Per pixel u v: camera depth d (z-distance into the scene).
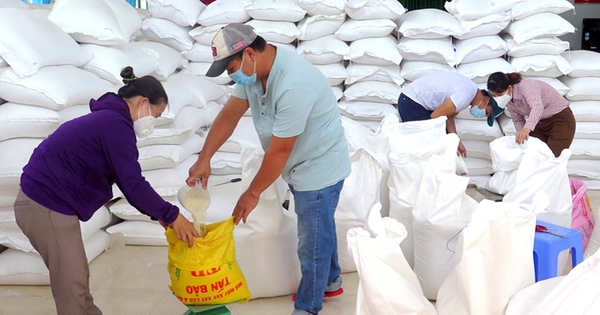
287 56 2.04
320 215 2.23
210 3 4.42
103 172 1.96
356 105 4.18
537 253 2.17
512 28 4.08
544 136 3.80
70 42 2.93
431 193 2.51
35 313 2.54
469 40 4.11
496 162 3.62
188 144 3.48
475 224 1.76
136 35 4.12
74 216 1.98
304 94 1.99
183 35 4.09
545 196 1.83
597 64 4.05
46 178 1.93
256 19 4.05
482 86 4.09
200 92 3.70
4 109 2.67
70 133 1.91
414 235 2.57
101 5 3.21
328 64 4.14
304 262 2.29
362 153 2.79
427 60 4.11
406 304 1.76
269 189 2.44
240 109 2.34
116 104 1.94
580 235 2.24
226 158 3.83
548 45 3.98
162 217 1.96
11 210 2.76
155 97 1.98
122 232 3.19
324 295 2.58
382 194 3.09
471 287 1.78
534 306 1.72
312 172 2.19
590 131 4.09
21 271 2.74
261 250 2.49
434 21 4.00
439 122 3.22
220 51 1.91
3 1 3.34
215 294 2.03
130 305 2.59
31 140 2.69
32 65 2.59
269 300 2.60
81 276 2.02
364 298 1.85
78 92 2.72
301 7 3.98
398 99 3.83
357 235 1.79
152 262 3.02
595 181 4.22
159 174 3.20
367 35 4.06
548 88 3.66
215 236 2.02
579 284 1.58
